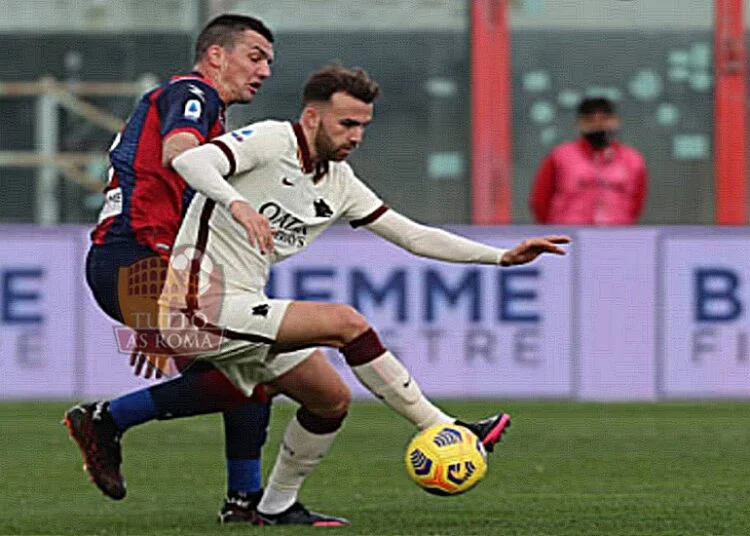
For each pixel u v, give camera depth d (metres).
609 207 44.00
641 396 41.47
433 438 21.70
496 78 45.41
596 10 45.50
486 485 26.98
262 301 21.38
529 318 41.28
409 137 45.53
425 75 45.41
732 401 41.50
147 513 23.97
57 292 40.94
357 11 45.19
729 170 45.62
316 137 21.47
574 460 30.45
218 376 21.88
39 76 46.06
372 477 28.23
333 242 40.78
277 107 44.97
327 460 30.67
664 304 41.41
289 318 21.25
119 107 46.09
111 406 21.88
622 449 32.19
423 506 24.39
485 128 45.50
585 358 41.41
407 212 45.62
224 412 22.42
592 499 25.02
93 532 21.83
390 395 21.70
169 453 32.12
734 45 45.31
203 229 21.39
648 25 45.47
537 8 45.38
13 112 46.09
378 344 21.56
